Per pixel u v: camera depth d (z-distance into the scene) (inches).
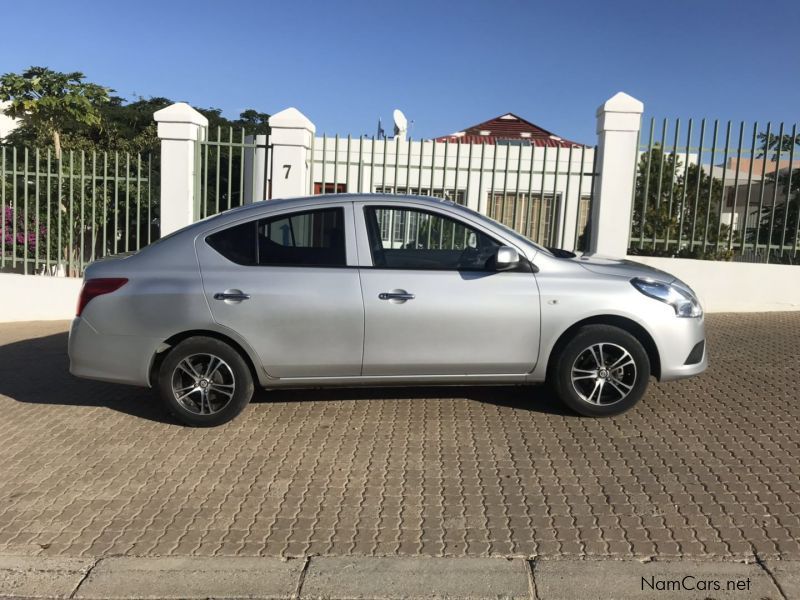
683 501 155.3
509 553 134.6
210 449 189.9
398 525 146.6
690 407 218.7
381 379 201.9
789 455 180.7
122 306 197.3
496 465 176.9
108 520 150.0
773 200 373.7
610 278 202.7
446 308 196.7
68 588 125.7
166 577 128.3
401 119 544.4
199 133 388.2
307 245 201.8
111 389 249.4
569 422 206.2
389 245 203.6
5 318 388.8
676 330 200.7
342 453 186.1
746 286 380.2
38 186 382.3
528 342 199.9
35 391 247.0
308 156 390.0
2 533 144.6
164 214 379.9
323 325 196.1
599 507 153.1
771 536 138.9
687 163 372.2
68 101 528.4
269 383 201.6
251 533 144.0
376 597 122.2
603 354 203.2
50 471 176.2
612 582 124.5
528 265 201.0
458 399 229.5
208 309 195.2
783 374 256.5
